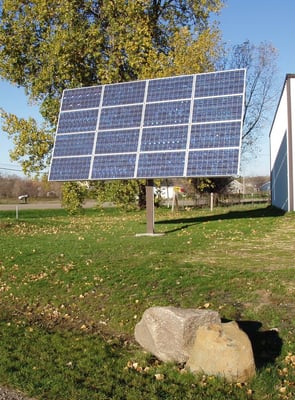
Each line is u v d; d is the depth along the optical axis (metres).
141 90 17.94
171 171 15.99
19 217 34.28
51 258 13.85
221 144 15.78
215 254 13.11
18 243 17.16
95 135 17.86
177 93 17.25
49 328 9.23
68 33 27.05
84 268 12.28
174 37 29.56
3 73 29.52
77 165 17.61
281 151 29.64
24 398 5.89
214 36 29.09
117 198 27.22
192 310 7.43
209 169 15.56
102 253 14.11
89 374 6.70
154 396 5.89
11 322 9.55
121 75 29.61
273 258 12.13
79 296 10.57
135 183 26.84
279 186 31.36
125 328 8.84
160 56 27.34
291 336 7.56
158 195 29.86
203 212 31.38
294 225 19.28
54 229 22.19
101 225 23.52
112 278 11.17
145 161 16.56
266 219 21.97
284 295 8.88
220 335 6.50
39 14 27.62
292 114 25.36
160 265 11.71
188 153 16.06
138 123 17.33
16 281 12.19
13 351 7.66
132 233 18.84
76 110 18.78
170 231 18.75
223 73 16.97
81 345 7.98
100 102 18.44
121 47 27.98
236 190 52.78
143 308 9.32
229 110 16.22
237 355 6.30
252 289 9.33
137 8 27.66
